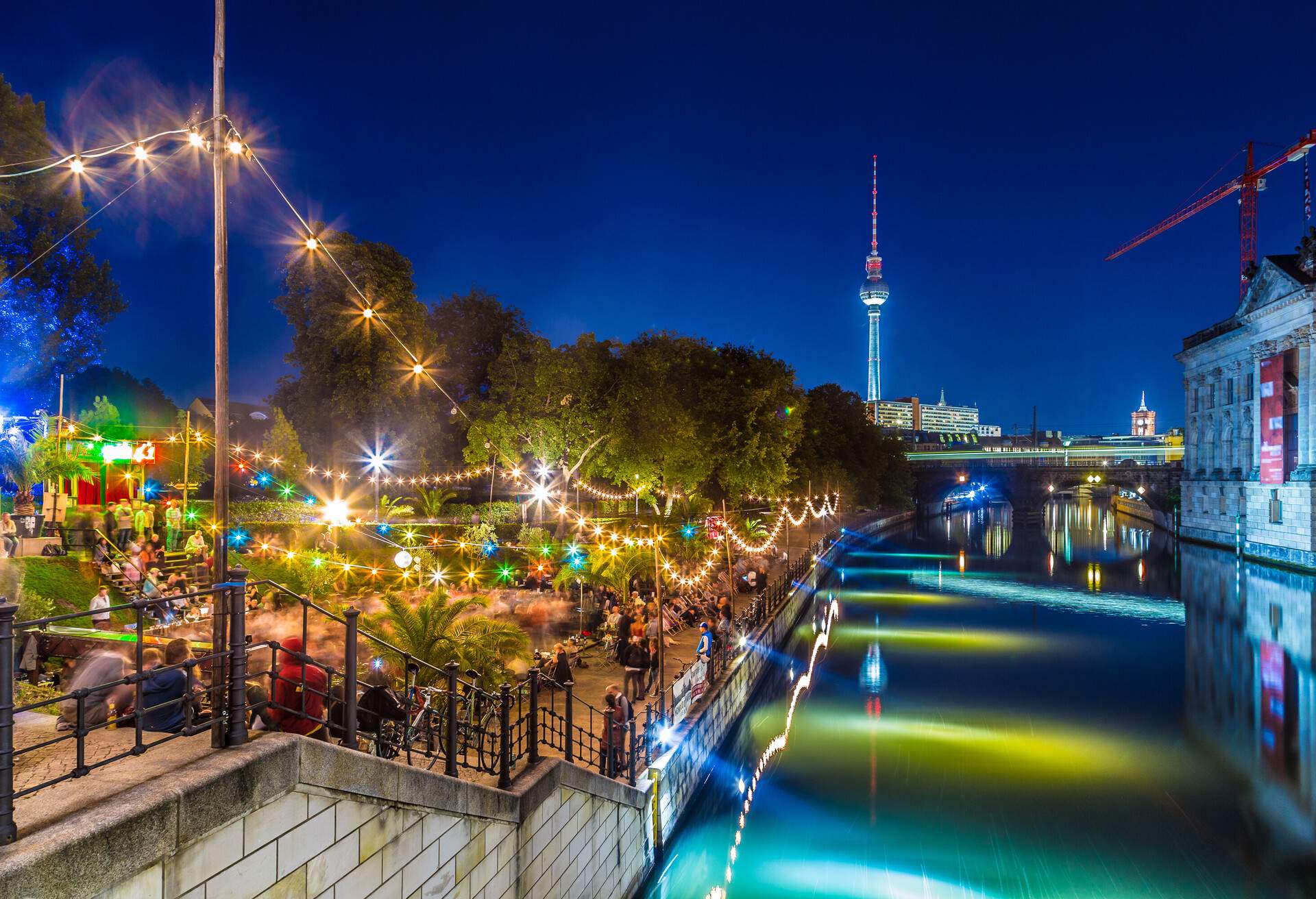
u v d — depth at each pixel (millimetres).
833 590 57781
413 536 26719
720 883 16859
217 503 6578
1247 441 72312
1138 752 24969
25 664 11742
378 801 7035
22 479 21688
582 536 35531
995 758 24406
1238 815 20312
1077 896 16266
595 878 12023
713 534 34219
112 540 20641
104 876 4578
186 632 16703
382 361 39125
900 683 33219
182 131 7137
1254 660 36844
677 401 41719
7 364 30531
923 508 133625
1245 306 69938
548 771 10367
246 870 5633
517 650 15578
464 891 8273
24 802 4957
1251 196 118188
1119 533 107938
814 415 75938
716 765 20188
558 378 36906
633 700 18500
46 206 28734
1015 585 60688
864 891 16453
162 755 5758
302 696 7688
